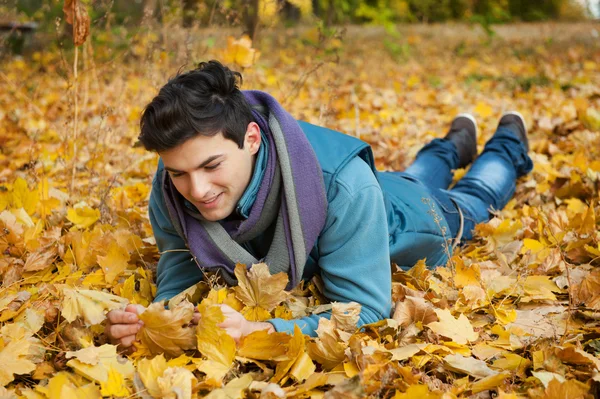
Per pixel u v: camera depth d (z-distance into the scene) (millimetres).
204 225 1741
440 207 2311
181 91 1462
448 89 6188
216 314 1558
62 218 2559
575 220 2490
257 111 1664
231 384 1491
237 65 3070
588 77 6562
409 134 4137
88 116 4336
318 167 1668
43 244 2299
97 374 1473
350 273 1720
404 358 1574
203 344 1563
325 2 7246
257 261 1767
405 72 7465
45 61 6000
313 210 1659
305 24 10062
